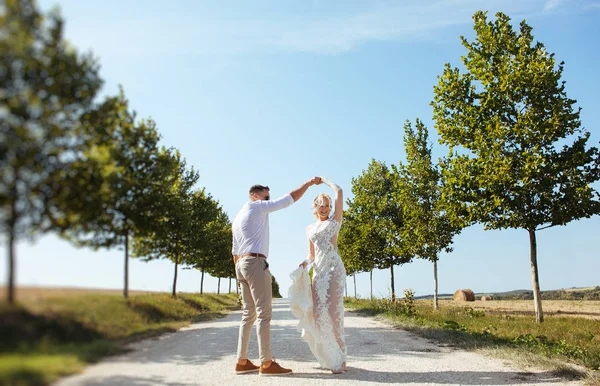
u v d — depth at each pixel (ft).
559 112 43.01
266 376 13.37
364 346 22.34
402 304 50.55
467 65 49.62
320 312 15.08
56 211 5.87
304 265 15.74
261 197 15.70
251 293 14.29
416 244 62.18
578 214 41.96
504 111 46.39
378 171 81.20
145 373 7.33
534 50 47.14
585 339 28.66
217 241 85.40
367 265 85.10
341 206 16.53
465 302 95.86
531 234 44.73
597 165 42.88
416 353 20.26
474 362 18.17
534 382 14.82
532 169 42.22
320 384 12.70
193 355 9.71
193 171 48.52
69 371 5.64
